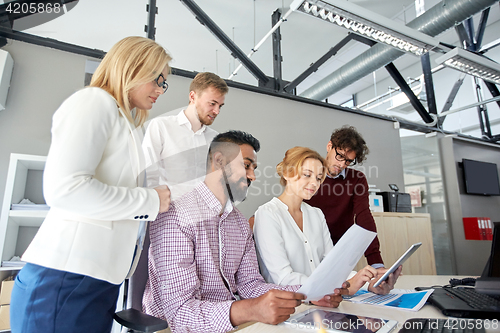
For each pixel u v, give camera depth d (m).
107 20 3.36
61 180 0.69
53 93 2.09
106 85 0.85
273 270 1.10
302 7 2.37
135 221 0.83
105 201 0.72
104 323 0.73
